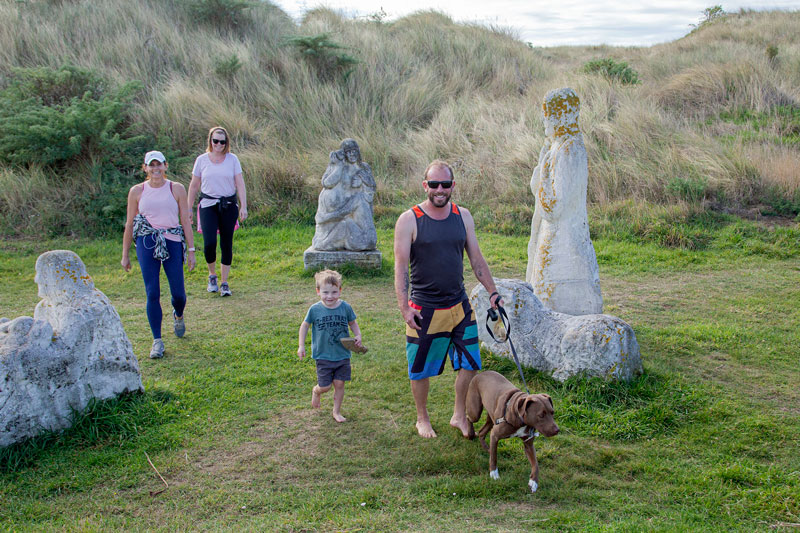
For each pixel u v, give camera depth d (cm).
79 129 1100
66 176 1099
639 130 1231
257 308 684
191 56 1542
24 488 344
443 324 382
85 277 427
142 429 405
